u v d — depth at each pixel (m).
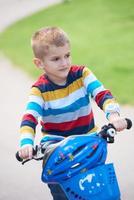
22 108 11.02
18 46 17.88
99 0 24.20
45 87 5.24
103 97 5.13
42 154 5.06
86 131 5.36
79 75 5.29
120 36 17.02
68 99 5.25
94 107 10.43
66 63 5.06
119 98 10.80
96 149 4.62
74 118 5.30
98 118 9.81
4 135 9.57
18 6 27.83
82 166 4.56
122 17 20.11
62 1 26.08
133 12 20.80
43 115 5.33
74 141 4.64
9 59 16.08
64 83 5.24
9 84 13.05
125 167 7.71
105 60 14.17
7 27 21.95
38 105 5.19
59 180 4.63
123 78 12.30
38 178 7.70
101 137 4.75
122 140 8.67
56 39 5.00
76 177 4.58
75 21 20.36
